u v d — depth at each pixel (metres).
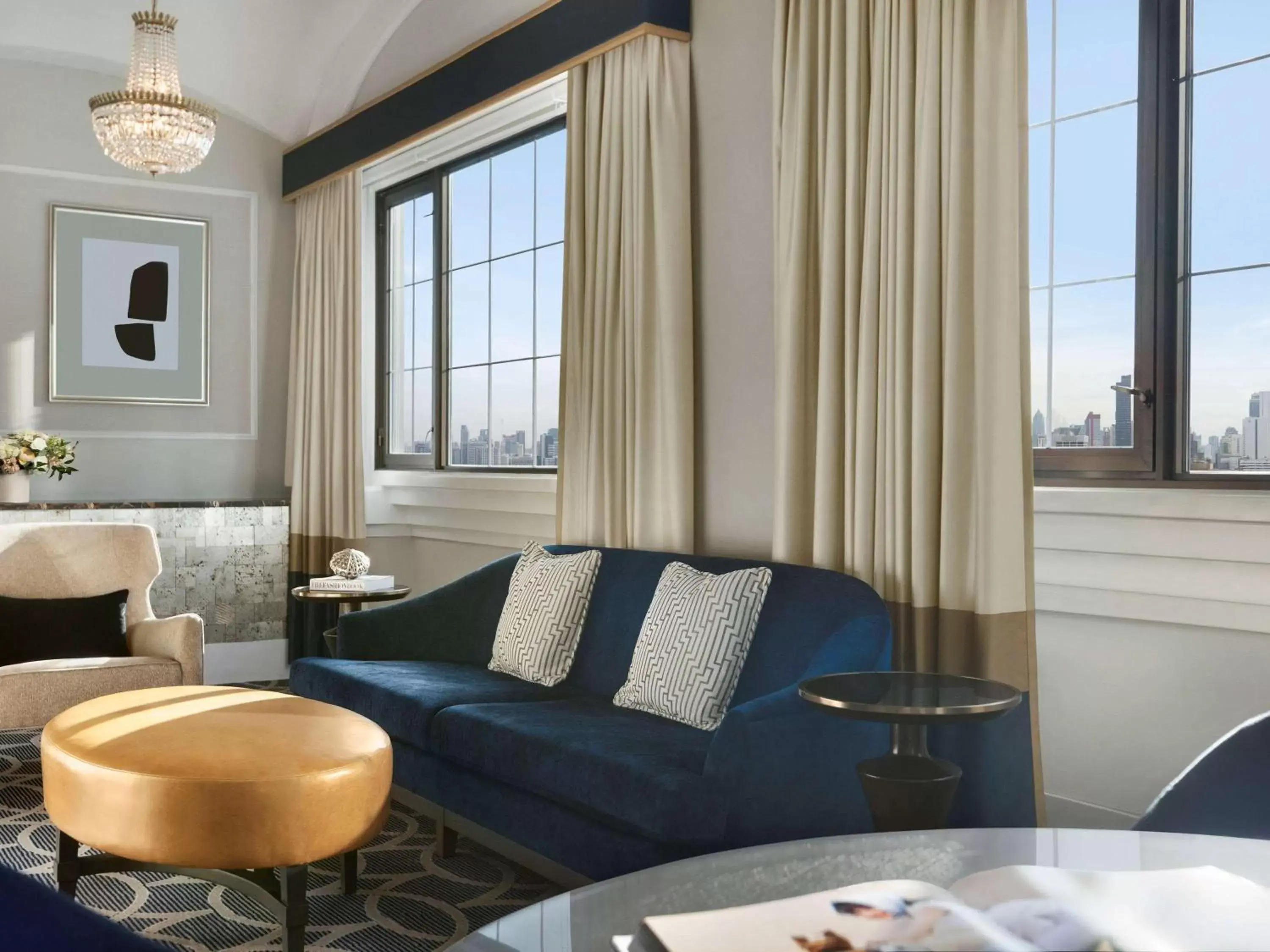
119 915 2.80
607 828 2.56
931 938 0.80
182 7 5.43
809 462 3.32
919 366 2.91
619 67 3.96
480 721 2.99
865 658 2.68
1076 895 0.94
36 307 5.73
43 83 5.75
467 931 2.71
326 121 6.10
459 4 5.07
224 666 5.82
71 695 3.84
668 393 3.79
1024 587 2.75
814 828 2.50
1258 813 1.48
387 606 3.99
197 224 6.14
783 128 3.35
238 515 5.87
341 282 5.74
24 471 5.36
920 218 2.91
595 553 3.71
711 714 2.90
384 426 6.07
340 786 2.49
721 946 0.77
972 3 2.85
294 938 2.42
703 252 3.84
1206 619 2.60
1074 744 2.88
